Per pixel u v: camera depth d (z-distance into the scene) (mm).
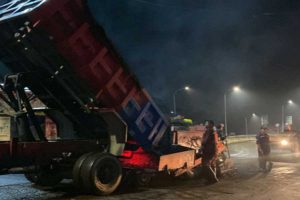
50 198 8961
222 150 12875
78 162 9312
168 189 10102
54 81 10156
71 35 8938
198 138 13219
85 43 9234
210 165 11289
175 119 13070
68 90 9969
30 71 10023
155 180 11789
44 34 8742
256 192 9539
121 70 10016
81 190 9648
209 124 11469
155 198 8867
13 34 9078
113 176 9445
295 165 16141
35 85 10336
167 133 11609
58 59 9320
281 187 10242
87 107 10203
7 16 8805
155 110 10992
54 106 11219
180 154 11047
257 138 14680
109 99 9906
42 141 9273
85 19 9164
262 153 14484
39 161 9117
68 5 8812
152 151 10539
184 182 11398
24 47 9211
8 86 9914
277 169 14633
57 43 8820
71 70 9438
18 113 9578
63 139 10617
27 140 9609
